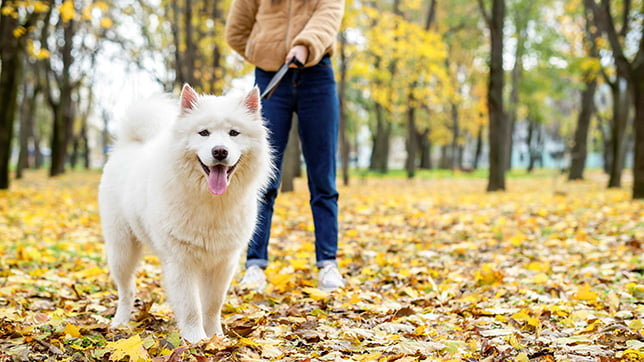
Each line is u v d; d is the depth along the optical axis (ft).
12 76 44.60
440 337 10.32
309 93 14.56
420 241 23.12
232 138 10.17
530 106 108.47
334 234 15.10
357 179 90.33
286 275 14.56
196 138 9.93
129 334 10.74
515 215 30.53
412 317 11.39
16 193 42.32
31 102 80.69
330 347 9.63
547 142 224.53
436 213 32.76
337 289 13.91
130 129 12.57
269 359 9.07
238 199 10.33
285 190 49.83
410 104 82.38
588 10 65.41
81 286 14.87
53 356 9.13
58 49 85.61
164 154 10.14
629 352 8.86
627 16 51.67
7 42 43.80
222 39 58.85
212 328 10.87
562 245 21.03
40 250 19.98
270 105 14.67
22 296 13.52
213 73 57.36
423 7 97.55
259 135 10.65
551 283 14.83
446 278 16.19
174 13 55.21
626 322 10.84
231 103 10.56
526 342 9.91
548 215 30.42
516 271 16.61
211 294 10.77
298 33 14.06
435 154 232.73
